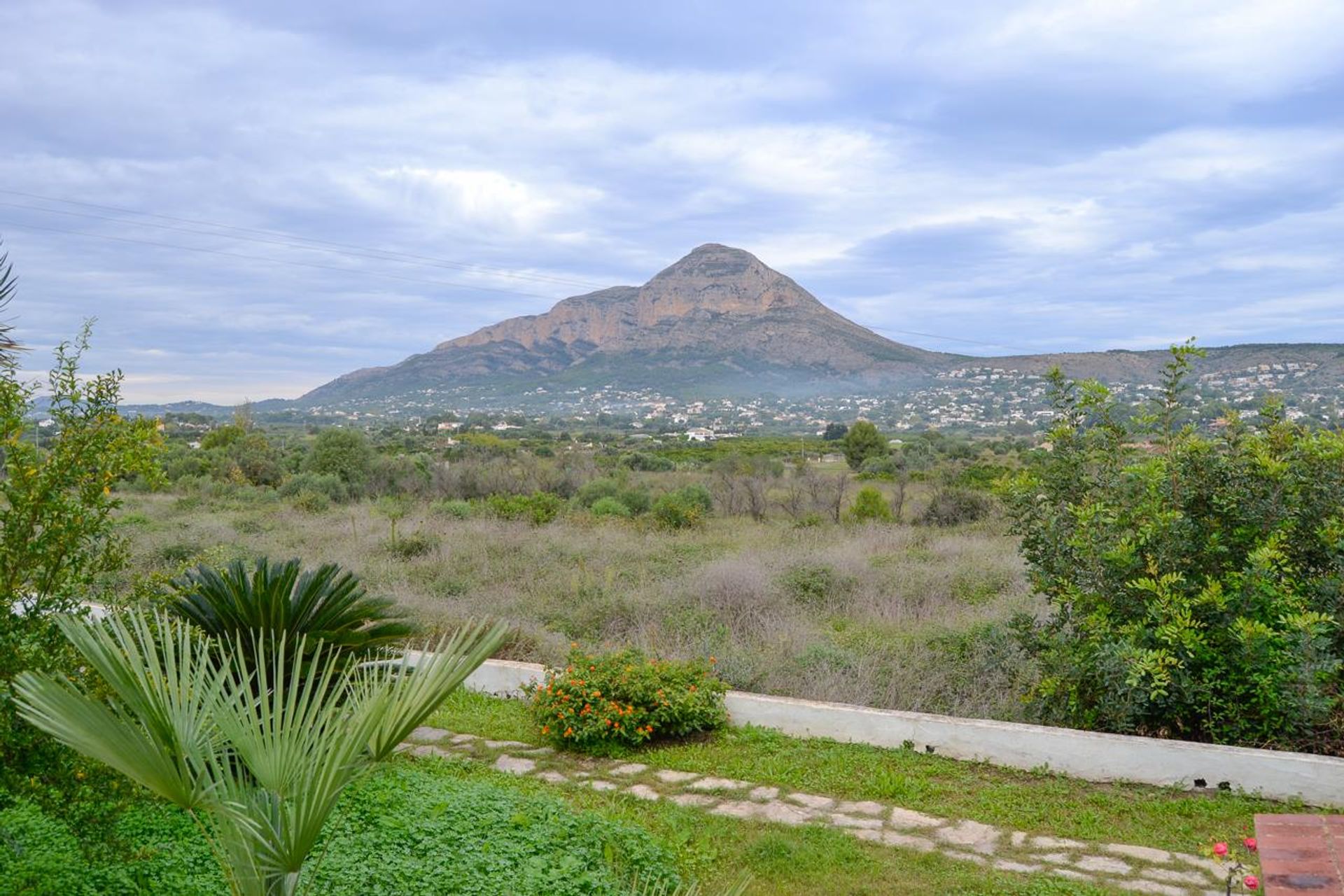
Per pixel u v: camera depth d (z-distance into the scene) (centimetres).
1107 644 665
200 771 266
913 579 1312
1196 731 660
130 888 417
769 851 516
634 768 672
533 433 7888
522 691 846
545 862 472
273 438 5453
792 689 838
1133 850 520
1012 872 494
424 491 3077
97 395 416
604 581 1337
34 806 478
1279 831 384
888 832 551
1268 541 649
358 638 631
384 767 592
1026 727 657
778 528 2138
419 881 445
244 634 605
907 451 4356
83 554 418
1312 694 595
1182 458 709
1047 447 776
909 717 697
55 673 354
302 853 257
